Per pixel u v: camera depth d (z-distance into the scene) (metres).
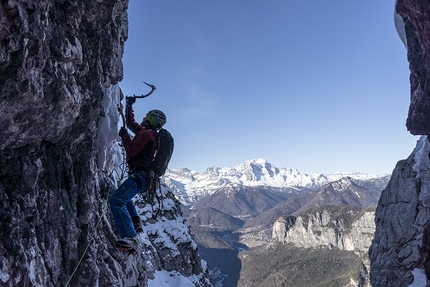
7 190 4.72
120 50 8.02
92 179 7.04
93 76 6.45
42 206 5.37
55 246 5.63
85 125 6.43
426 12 22.52
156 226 30.38
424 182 40.75
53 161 5.88
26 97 4.33
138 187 5.17
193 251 31.64
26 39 3.97
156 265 27.22
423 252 38.09
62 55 4.79
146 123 5.81
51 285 5.39
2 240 4.39
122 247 4.80
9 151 4.87
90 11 5.76
